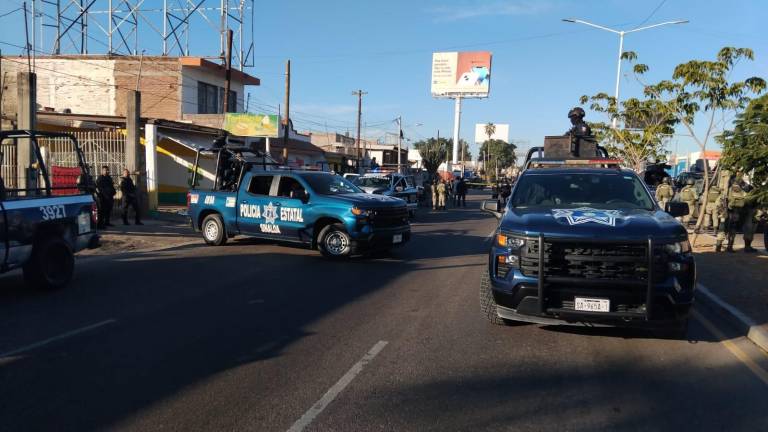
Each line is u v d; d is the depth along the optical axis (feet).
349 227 37.14
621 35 86.63
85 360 17.87
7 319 22.62
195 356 18.29
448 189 114.73
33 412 14.07
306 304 25.48
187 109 100.73
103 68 100.22
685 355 18.89
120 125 70.95
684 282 18.26
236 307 24.81
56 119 68.80
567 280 18.04
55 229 28.32
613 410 14.43
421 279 31.78
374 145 254.47
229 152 46.26
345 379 16.35
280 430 13.19
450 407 14.48
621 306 18.11
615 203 22.59
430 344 19.70
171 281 30.50
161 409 14.28
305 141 134.51
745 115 23.99
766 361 18.40
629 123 67.77
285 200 40.24
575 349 19.31
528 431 13.17
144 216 63.21
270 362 17.76
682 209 21.75
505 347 19.43
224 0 109.40
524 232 18.94
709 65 38.78
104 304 25.21
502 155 359.87
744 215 40.27
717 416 14.17
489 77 238.48
